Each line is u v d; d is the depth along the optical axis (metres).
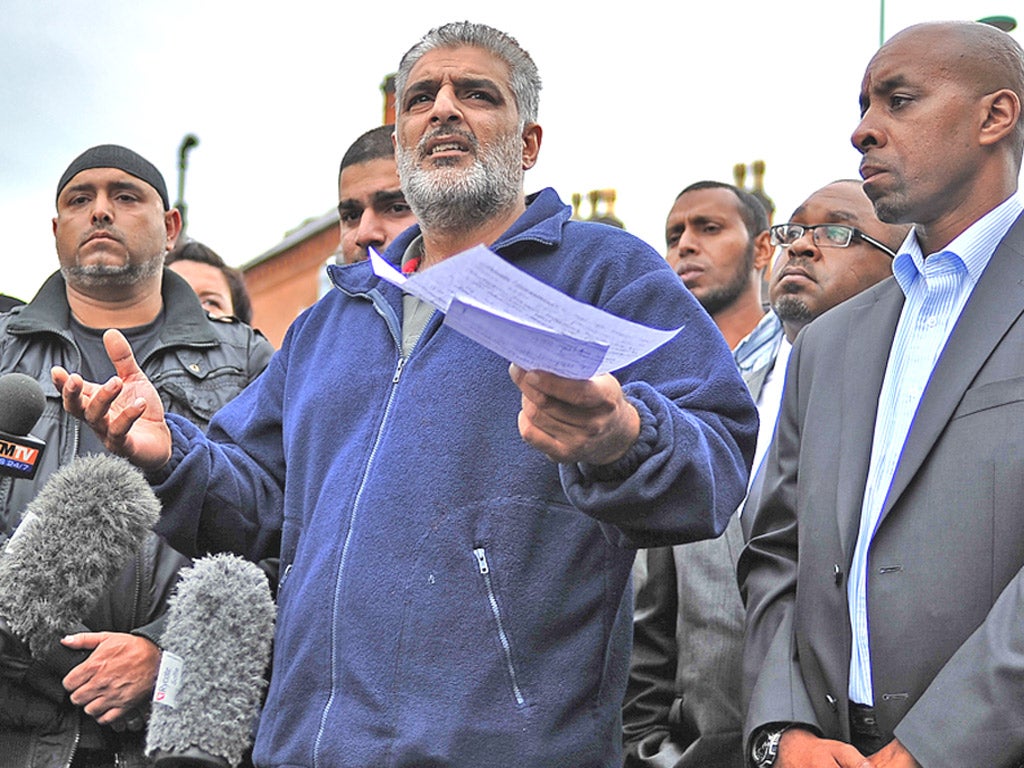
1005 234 3.02
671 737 3.84
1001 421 2.78
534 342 2.16
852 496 3.00
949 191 3.09
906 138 3.10
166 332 4.14
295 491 3.17
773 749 2.93
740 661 3.70
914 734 2.62
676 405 2.74
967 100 3.09
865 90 3.24
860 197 4.41
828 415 3.15
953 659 2.65
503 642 2.73
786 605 3.15
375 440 3.00
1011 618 2.61
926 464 2.84
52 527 3.21
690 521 2.54
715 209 5.18
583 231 3.10
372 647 2.79
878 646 2.81
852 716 2.91
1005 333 2.86
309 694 2.87
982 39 3.14
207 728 3.03
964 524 2.76
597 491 2.48
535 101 3.36
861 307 3.27
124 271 4.15
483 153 3.19
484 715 2.70
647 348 2.25
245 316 6.49
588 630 2.78
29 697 3.51
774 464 3.35
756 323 5.21
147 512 3.19
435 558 2.79
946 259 3.07
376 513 2.88
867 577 2.88
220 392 4.08
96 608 3.63
